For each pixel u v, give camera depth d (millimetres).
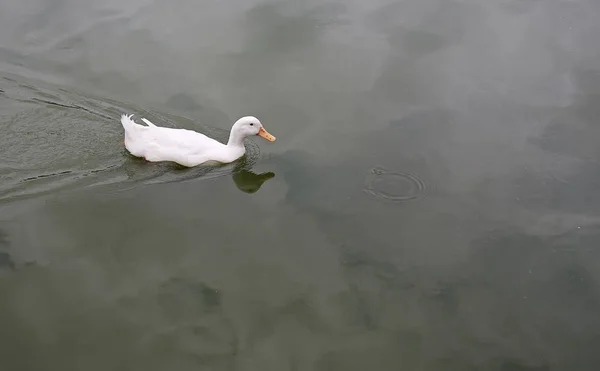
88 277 2928
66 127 3523
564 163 3406
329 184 3299
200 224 3131
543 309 2889
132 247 3031
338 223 3143
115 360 2719
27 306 2832
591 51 4082
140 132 3396
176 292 2900
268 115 3635
